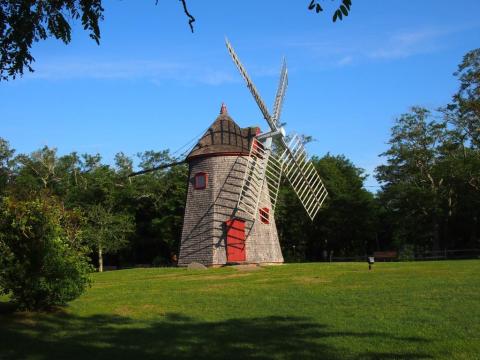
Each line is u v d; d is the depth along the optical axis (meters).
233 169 32.12
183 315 13.88
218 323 12.57
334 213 53.84
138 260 59.28
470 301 13.84
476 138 45.28
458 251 45.69
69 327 12.61
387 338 10.22
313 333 10.99
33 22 9.98
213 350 9.98
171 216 52.16
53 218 14.41
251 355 9.48
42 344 10.81
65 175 56.09
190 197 33.00
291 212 54.75
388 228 58.97
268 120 32.50
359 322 11.85
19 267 13.62
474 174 46.94
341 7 8.40
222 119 34.28
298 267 26.78
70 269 14.30
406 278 19.55
